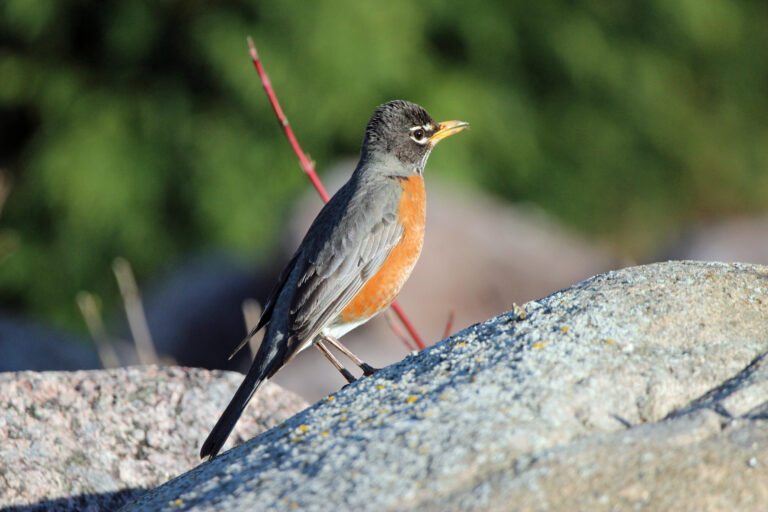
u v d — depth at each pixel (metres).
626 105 20.33
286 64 17.17
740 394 3.65
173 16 17.92
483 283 12.69
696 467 3.38
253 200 17.67
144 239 17.91
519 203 19.44
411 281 12.32
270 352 6.06
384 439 3.71
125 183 17.78
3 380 5.35
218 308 16.08
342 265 6.52
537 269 13.11
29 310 18.28
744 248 17.97
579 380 3.82
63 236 18.02
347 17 17.17
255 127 17.94
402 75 17.61
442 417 3.76
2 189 9.84
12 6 18.17
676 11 19.77
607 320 4.16
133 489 5.18
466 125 7.61
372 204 6.76
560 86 20.09
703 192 22.42
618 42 20.08
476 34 18.75
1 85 18.62
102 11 18.39
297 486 3.59
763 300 4.25
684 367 3.86
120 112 18.12
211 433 5.01
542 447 3.53
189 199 17.80
